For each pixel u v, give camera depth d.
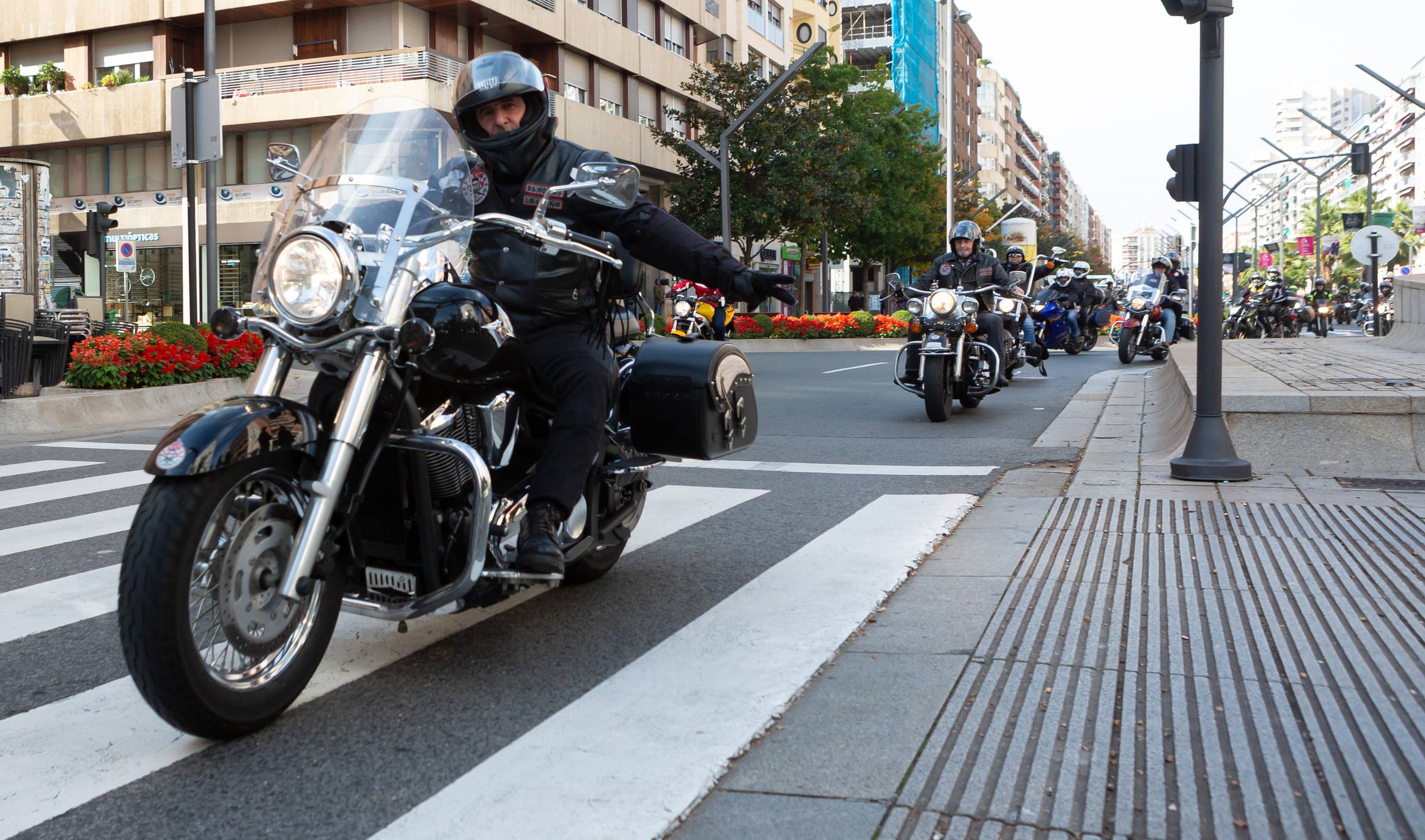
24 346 11.12
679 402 4.12
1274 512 5.29
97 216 17.77
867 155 40.59
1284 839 2.26
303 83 31.02
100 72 34.06
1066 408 10.77
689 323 16.72
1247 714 2.88
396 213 3.17
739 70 35.91
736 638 3.71
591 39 36.22
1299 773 2.54
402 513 3.19
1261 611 3.74
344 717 3.11
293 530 3.01
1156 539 4.85
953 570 4.53
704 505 6.11
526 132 3.72
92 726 3.09
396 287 3.03
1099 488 6.14
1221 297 6.23
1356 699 2.96
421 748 2.89
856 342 27.89
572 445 3.47
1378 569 4.23
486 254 3.65
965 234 10.41
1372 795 2.42
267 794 2.65
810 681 3.29
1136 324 17.41
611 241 3.84
